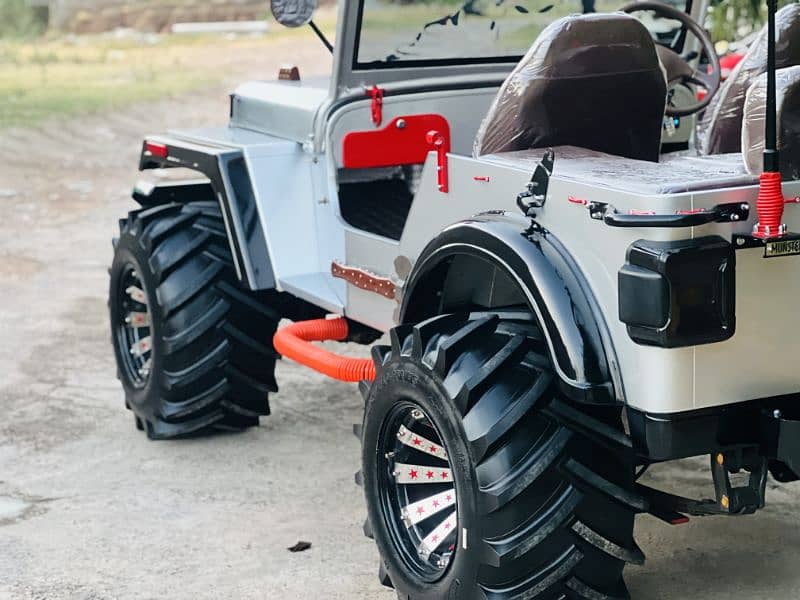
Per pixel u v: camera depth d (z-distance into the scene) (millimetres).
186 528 3912
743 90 3584
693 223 2570
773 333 2727
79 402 5176
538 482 2820
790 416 2770
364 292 3812
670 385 2652
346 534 3848
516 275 2824
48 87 15039
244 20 20547
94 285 7129
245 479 4316
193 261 4477
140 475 4371
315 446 4641
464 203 3238
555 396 2855
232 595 3451
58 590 3498
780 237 2621
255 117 4570
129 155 11438
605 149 3473
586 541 2865
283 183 4199
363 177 4770
